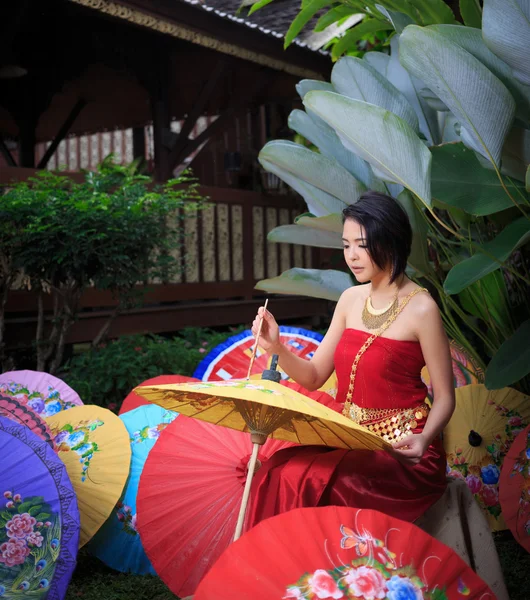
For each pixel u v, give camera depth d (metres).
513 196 2.78
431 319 2.09
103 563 2.92
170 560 2.34
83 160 13.55
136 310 7.61
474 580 1.66
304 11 3.83
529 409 3.22
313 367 2.35
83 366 5.23
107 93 10.22
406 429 2.10
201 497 2.39
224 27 7.37
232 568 1.57
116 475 2.76
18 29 7.48
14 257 4.96
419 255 3.04
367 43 5.92
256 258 9.56
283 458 2.15
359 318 2.22
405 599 1.57
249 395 1.72
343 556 1.61
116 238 5.07
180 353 5.62
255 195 9.48
